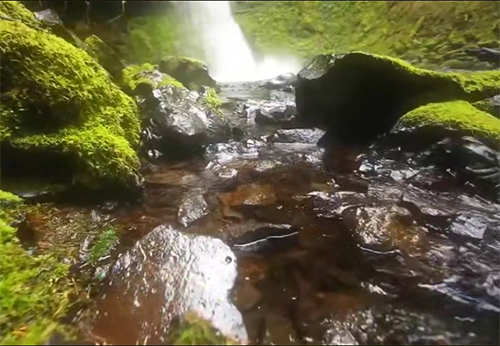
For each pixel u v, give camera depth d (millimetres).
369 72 5566
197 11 14625
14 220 2979
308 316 2297
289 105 7359
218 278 2506
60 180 3590
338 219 3389
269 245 3018
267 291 2496
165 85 5652
